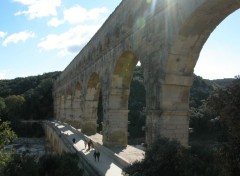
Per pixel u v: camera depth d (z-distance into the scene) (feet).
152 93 72.38
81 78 188.65
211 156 47.42
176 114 67.51
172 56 65.00
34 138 365.61
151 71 73.61
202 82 309.01
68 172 70.85
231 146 35.40
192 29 60.95
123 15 99.45
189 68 66.85
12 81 548.31
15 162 66.44
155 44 72.02
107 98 119.44
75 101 223.51
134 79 321.11
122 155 102.42
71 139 164.04
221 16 57.52
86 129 173.68
